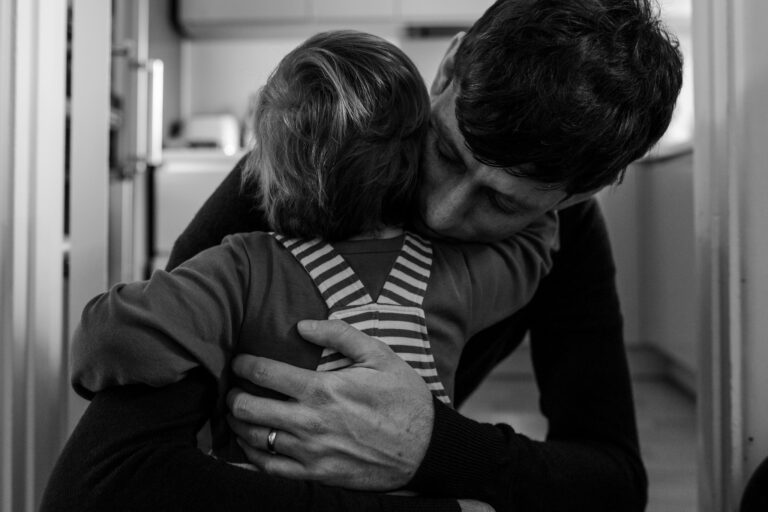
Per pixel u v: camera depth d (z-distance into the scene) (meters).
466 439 0.59
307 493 0.53
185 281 0.55
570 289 0.84
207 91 3.65
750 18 0.77
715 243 0.84
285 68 0.64
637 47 0.55
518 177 0.55
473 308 0.67
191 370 0.56
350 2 3.38
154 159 2.36
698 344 0.89
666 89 0.58
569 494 0.66
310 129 0.60
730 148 0.80
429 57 3.61
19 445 0.80
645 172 2.89
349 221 0.61
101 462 0.51
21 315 0.79
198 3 3.39
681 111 3.13
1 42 0.76
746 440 0.80
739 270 0.80
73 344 0.55
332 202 0.60
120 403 0.54
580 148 0.53
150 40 2.99
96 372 0.53
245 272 0.59
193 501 0.50
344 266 0.61
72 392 0.94
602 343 0.82
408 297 0.61
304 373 0.56
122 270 2.31
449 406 0.62
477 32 0.58
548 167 0.54
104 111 0.97
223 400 0.59
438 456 0.57
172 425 0.53
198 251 0.76
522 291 0.72
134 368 0.52
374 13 3.39
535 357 0.88
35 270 0.82
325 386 0.55
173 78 3.45
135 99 2.30
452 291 0.63
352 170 0.59
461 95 0.55
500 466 0.62
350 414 0.55
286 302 0.59
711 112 0.84
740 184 0.79
